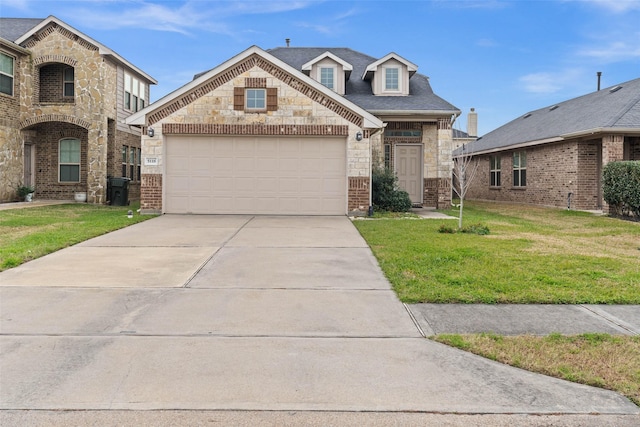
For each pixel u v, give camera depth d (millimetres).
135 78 23672
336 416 3475
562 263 8070
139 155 24531
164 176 15836
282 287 6805
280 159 15953
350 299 6246
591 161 18906
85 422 3357
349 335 5000
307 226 13055
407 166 19609
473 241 10359
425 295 6230
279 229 12430
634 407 3596
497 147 24797
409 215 16141
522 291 6395
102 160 20031
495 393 3797
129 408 3535
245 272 7648
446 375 4098
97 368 4172
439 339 4836
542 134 21281
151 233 11555
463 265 7914
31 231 11266
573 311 5734
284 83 15648
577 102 23906
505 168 25281
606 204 17438
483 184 28156
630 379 3973
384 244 9914
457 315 5605
